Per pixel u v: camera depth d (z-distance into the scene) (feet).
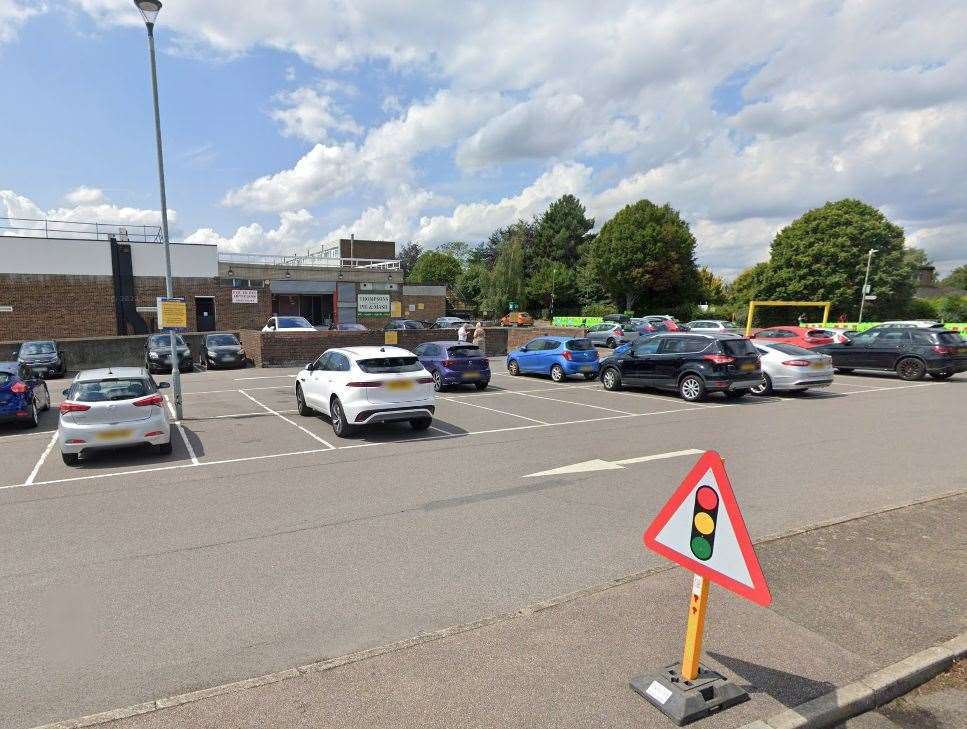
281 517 20.51
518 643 11.93
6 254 93.09
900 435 33.22
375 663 11.32
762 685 10.54
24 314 94.68
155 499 22.85
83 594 14.89
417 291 162.71
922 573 14.78
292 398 51.26
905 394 50.42
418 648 11.81
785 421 37.93
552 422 38.58
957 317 180.04
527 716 9.78
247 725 9.62
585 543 17.78
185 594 14.82
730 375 45.55
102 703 10.55
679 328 119.24
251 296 115.14
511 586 15.02
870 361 62.80
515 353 66.80
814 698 10.21
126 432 28.71
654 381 49.70
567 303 239.91
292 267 119.44
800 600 13.51
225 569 16.28
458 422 38.93
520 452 29.99
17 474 27.07
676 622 12.65
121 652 12.23
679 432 34.63
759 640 11.93
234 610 13.96
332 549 17.57
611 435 34.04
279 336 77.97
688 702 9.71
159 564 16.69
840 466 26.35
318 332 80.38
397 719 9.73
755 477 24.58
